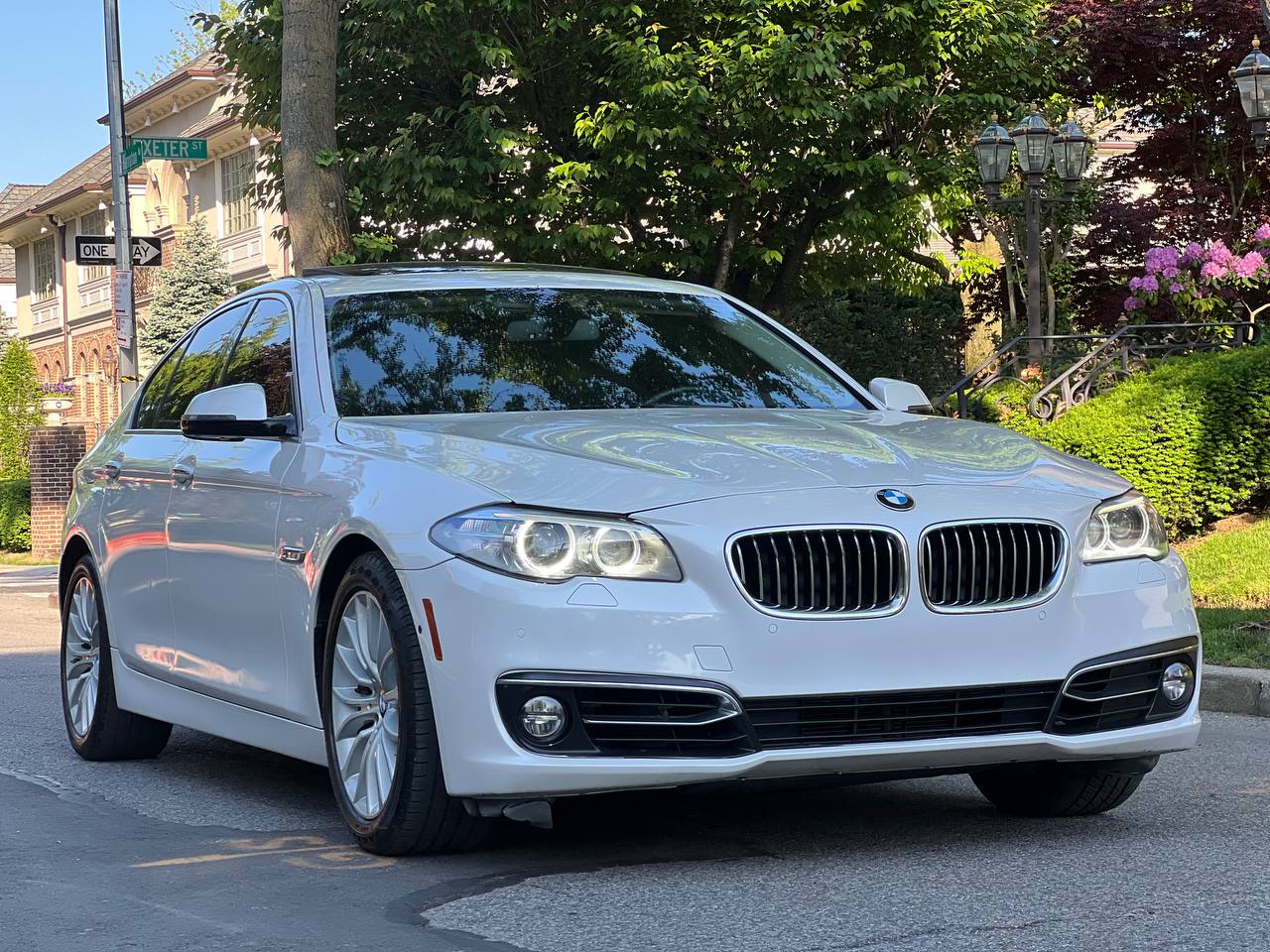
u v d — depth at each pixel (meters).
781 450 4.63
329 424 5.16
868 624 4.24
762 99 15.52
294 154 13.87
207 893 4.31
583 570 4.16
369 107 16.53
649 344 5.78
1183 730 4.72
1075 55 17.66
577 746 4.15
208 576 5.60
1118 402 12.17
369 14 15.70
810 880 4.32
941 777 5.99
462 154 15.72
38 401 38.88
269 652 5.19
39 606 16.52
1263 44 18.38
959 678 4.32
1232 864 4.51
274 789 5.96
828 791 5.67
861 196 16.50
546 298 5.93
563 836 4.88
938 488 4.49
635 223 16.95
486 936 3.83
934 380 23.89
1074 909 4.00
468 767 4.21
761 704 4.17
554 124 16.58
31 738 7.39
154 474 6.18
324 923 3.97
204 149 17.12
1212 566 10.53
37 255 54.12
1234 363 11.89
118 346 17.69
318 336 5.49
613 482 4.33
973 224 22.30
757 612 4.18
